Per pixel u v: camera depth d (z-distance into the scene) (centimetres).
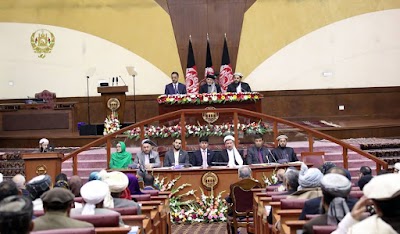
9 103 2772
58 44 2902
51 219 648
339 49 2881
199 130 2036
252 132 2019
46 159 1584
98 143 1944
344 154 1895
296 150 2041
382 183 502
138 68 2900
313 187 918
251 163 1858
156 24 2903
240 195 1395
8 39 2903
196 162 1872
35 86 2897
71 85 2891
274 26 2895
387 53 2877
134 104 2728
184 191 1753
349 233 509
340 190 659
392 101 2878
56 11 2908
